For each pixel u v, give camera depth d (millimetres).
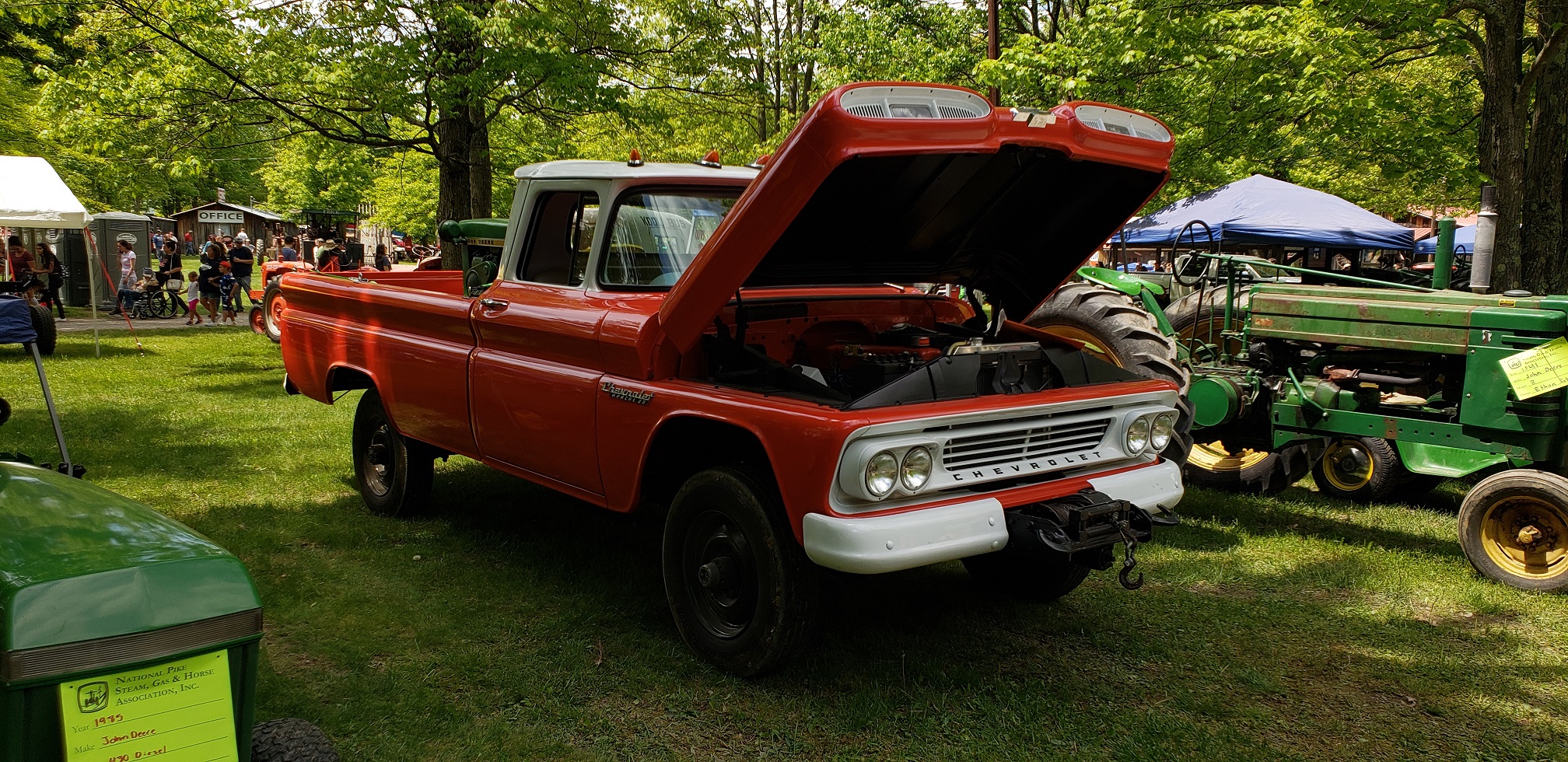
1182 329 7363
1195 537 5414
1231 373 5965
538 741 3084
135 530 1972
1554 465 4770
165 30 11031
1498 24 11273
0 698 1624
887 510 3111
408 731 3121
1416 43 12898
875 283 4273
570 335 3971
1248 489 6477
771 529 3277
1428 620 4250
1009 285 4477
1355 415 5336
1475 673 3705
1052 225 4023
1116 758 3043
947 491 3289
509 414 4316
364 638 3812
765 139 20016
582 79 11164
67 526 1923
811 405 3166
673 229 4301
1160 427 3889
